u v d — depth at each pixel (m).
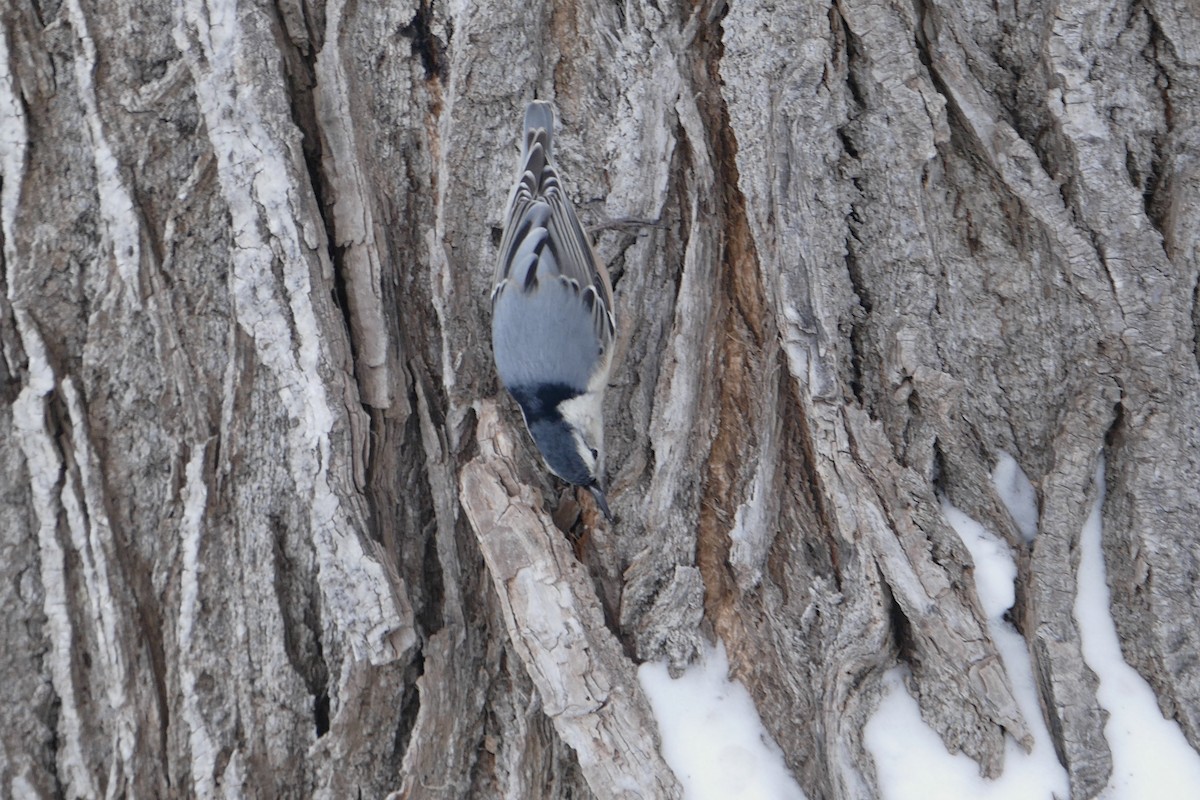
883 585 5.37
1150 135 5.71
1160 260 5.56
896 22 5.91
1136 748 5.18
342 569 5.51
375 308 5.96
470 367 6.24
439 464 6.05
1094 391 5.60
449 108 6.43
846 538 5.48
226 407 5.73
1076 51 5.70
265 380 5.75
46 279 5.77
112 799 5.44
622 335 6.33
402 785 5.52
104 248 5.81
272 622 5.62
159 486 5.71
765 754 5.43
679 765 5.34
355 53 6.38
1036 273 5.79
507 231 6.18
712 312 6.09
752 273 6.05
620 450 6.23
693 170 6.24
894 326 5.89
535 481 6.30
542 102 6.36
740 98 6.10
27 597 5.59
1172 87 5.69
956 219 5.95
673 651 5.61
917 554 5.37
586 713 5.13
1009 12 5.93
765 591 5.70
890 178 5.94
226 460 5.71
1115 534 5.49
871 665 5.35
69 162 5.87
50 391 5.66
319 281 5.78
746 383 6.00
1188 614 5.30
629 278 6.36
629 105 6.41
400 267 6.29
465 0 6.45
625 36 6.49
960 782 5.18
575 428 5.98
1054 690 5.20
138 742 5.47
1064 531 5.46
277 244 5.74
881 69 5.93
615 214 6.34
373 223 6.05
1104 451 5.60
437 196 6.41
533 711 5.66
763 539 5.75
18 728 5.49
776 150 5.96
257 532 5.67
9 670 5.52
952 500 5.77
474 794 5.74
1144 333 5.50
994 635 5.48
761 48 6.08
